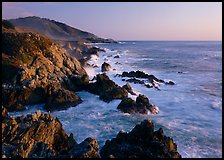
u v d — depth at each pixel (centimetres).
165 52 14150
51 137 1809
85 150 1535
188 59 9719
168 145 1803
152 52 14050
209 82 4797
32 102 3092
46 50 3759
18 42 3581
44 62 3503
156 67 7081
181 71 6344
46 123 1814
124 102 2914
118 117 2691
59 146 1839
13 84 2992
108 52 12494
